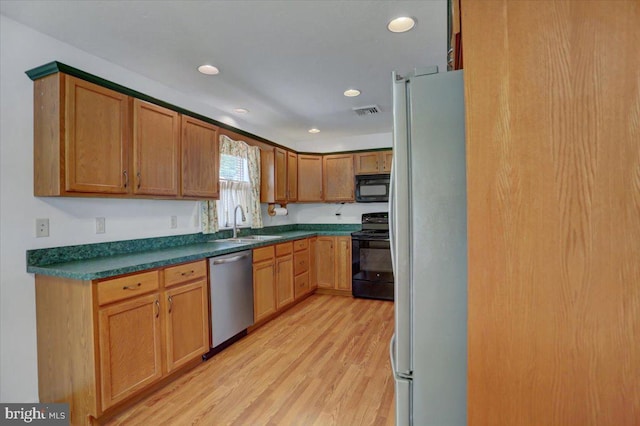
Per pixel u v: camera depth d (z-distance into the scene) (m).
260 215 3.95
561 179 0.78
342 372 2.29
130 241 2.44
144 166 2.22
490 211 0.84
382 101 3.20
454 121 0.97
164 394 2.02
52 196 1.86
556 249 0.79
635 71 0.74
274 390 2.06
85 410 1.70
